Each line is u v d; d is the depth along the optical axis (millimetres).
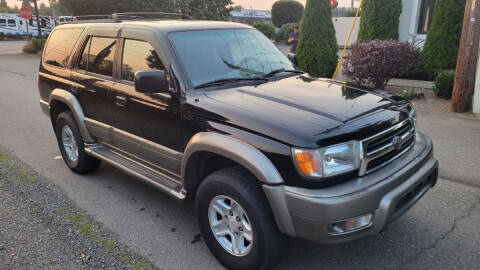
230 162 3209
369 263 3193
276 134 2668
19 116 8430
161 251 3412
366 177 2727
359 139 2674
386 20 11719
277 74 3939
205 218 3189
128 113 3910
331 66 11672
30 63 19047
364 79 10148
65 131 5168
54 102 5133
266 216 2766
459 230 3635
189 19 4746
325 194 2527
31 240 3561
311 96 3236
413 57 10195
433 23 10523
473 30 7375
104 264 3215
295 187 2604
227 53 3826
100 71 4344
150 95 3582
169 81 3443
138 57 3822
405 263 3176
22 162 5613
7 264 3205
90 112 4543
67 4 16875
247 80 3654
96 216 4027
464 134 6484
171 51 3516
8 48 29234
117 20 4363
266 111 2904
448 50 10328
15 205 4246
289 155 2584
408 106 3348
